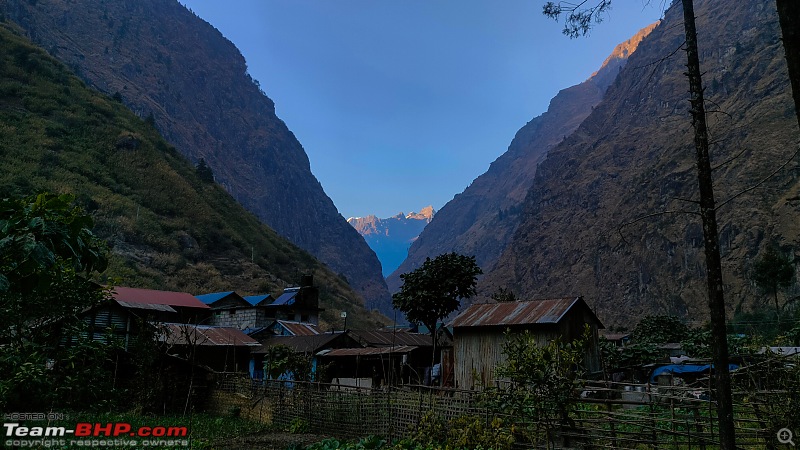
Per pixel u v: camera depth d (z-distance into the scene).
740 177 118.94
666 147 175.50
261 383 21.77
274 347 24.69
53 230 5.79
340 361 34.00
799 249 93.94
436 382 31.77
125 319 26.91
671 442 11.74
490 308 28.41
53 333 15.45
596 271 167.25
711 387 12.16
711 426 11.64
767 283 53.56
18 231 5.75
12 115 93.25
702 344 30.38
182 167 125.25
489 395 13.08
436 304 33.81
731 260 107.69
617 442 12.09
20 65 111.38
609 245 166.75
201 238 99.19
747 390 11.91
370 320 114.75
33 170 79.56
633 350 29.97
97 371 15.88
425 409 14.45
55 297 14.33
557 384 11.66
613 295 151.88
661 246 142.00
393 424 15.25
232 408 22.44
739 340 25.42
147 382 21.73
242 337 34.97
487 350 26.47
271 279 99.19
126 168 102.12
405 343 42.41
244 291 85.88
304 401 18.89
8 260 5.80
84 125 104.81
